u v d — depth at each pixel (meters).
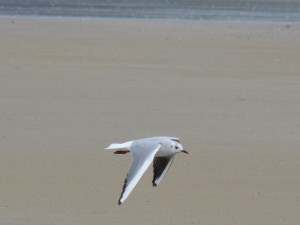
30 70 21.31
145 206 12.88
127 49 24.20
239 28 28.23
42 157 14.91
